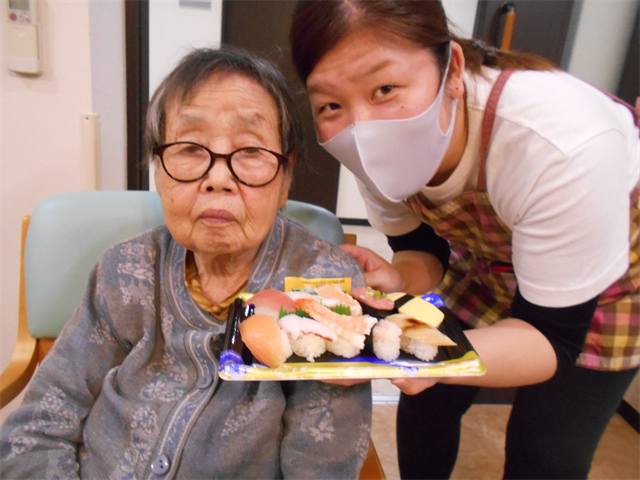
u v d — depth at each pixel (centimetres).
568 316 63
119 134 115
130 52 109
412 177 70
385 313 64
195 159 59
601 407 82
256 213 61
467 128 69
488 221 79
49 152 113
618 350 79
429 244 105
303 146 72
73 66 107
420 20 54
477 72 68
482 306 109
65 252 91
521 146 62
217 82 58
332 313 59
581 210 57
